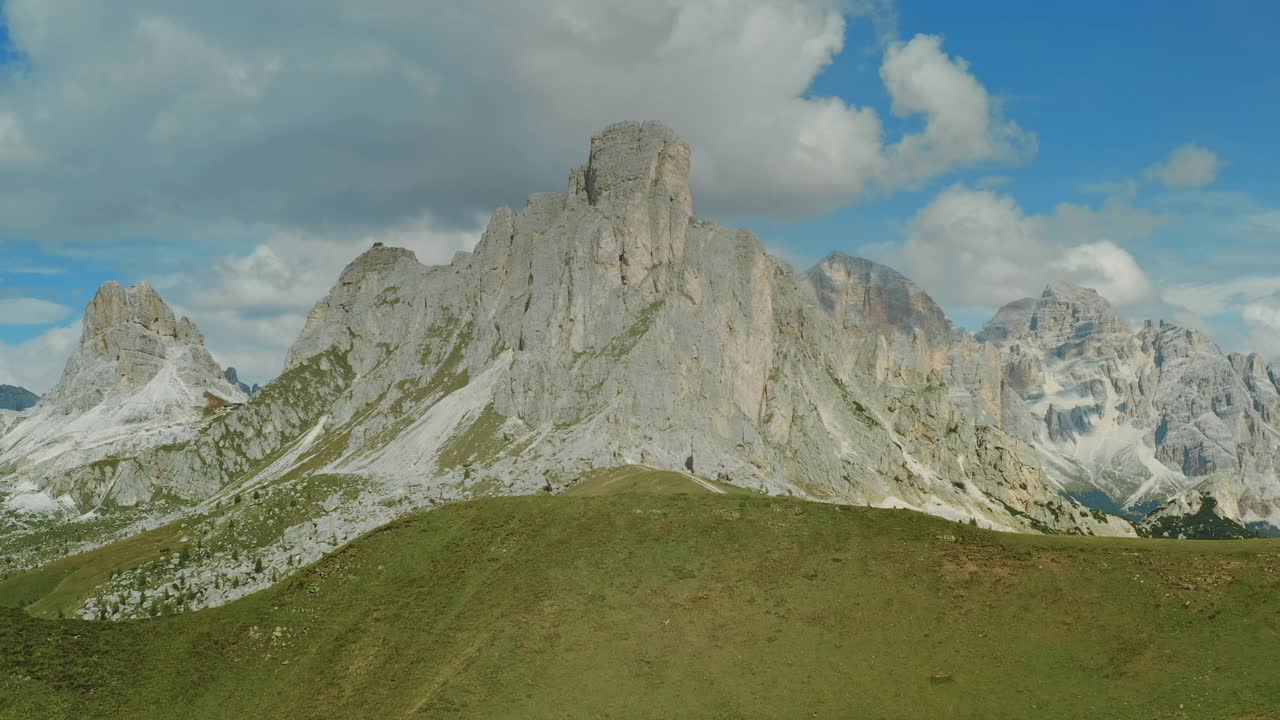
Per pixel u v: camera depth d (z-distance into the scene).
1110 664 108.19
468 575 148.38
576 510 159.25
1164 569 119.00
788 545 140.88
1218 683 101.94
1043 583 122.12
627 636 128.62
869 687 112.94
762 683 116.75
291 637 143.50
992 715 105.12
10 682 133.88
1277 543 120.75
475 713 118.88
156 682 136.75
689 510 153.75
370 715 123.75
